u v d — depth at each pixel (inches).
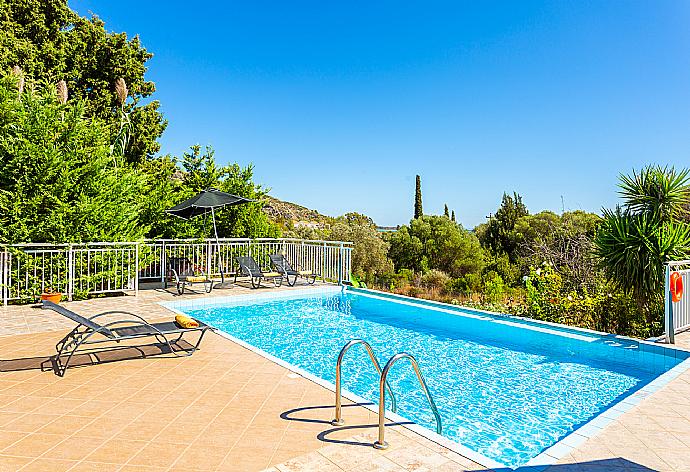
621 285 320.8
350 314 416.2
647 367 260.2
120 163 577.0
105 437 143.4
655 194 320.5
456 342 322.7
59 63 773.9
